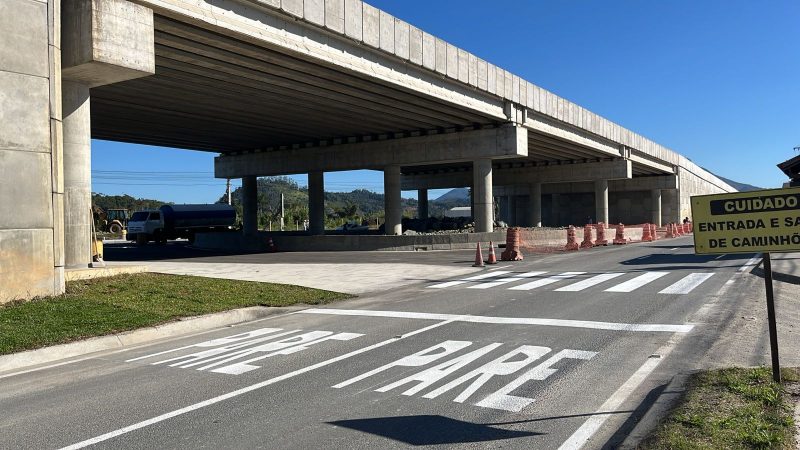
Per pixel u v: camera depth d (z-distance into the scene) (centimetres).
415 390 573
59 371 721
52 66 1116
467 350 729
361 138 3806
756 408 453
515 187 7356
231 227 4969
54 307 1014
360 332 885
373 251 3048
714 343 714
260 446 443
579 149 4556
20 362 762
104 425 505
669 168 6488
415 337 824
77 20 1285
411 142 3619
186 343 871
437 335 830
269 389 598
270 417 510
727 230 512
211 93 2538
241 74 2225
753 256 1997
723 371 561
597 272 1619
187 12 1588
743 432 403
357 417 500
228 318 1066
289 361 718
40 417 536
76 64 1288
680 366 618
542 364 649
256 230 4578
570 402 518
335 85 2441
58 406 568
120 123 3234
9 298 1029
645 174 6700
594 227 3634
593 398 527
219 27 1697
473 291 1306
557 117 3706
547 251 2697
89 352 837
